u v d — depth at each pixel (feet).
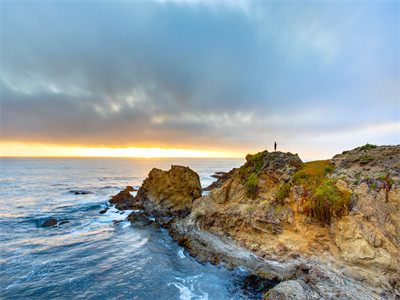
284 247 69.15
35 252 86.22
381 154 76.54
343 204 61.98
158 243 96.73
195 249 85.71
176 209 137.49
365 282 51.75
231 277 68.49
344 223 60.03
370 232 55.72
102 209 158.20
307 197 69.21
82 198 198.18
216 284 65.26
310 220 66.13
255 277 66.90
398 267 50.21
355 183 67.62
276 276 64.80
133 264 77.46
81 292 61.16
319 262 60.44
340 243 59.72
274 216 74.43
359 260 54.44
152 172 153.07
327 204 63.46
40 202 178.81
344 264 56.54
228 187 100.78
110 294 60.34
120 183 310.04
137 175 424.05
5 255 82.94
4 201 178.91
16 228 115.85
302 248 65.72
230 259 75.31
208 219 95.96
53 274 70.23
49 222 125.18
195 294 60.54
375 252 53.06
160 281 66.80
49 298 58.44
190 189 142.10
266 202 81.30
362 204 60.64
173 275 70.28
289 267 64.49
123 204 162.50
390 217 57.72
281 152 95.76
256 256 72.84
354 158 80.53
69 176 386.93
